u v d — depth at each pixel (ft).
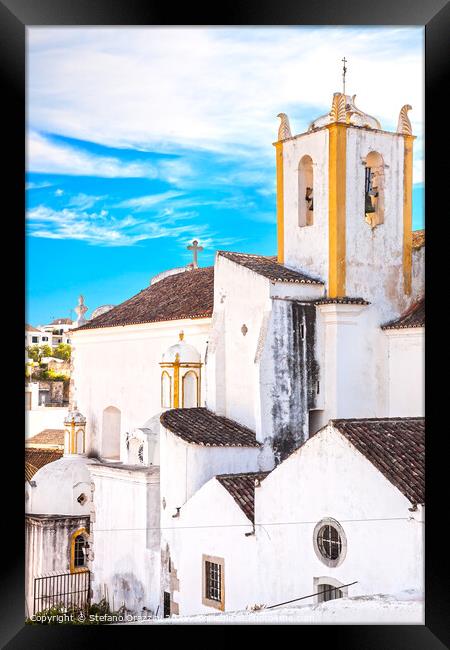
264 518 62.49
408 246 79.41
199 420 76.38
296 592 59.82
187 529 70.49
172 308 87.10
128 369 91.91
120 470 80.12
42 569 88.69
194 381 82.02
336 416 74.79
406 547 53.62
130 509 78.89
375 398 76.69
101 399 95.25
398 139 79.05
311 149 77.87
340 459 57.26
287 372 74.69
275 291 74.54
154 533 76.95
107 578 81.10
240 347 77.15
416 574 53.26
